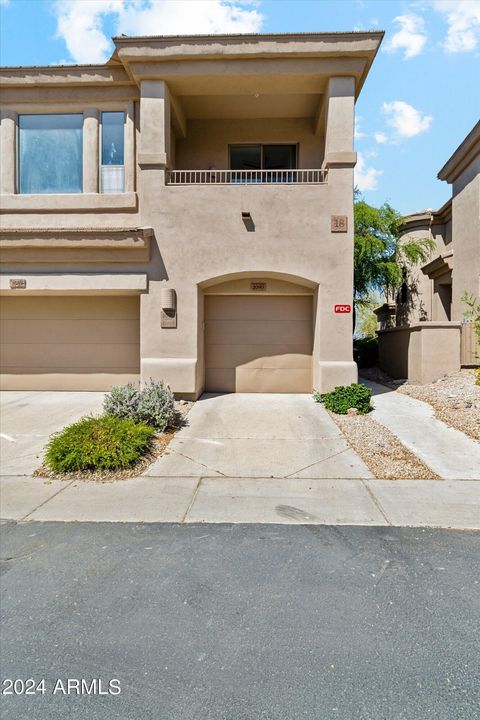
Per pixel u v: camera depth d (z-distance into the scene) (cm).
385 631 294
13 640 290
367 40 969
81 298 1144
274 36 980
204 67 1007
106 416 745
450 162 1453
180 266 1023
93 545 418
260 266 1014
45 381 1149
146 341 1028
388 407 957
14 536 438
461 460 646
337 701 239
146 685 252
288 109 1193
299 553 399
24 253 1035
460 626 299
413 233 1912
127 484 577
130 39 980
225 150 1251
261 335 1132
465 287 1398
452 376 1138
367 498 521
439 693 244
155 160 1022
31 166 1124
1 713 236
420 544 414
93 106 1094
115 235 1002
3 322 1152
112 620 309
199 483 577
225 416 896
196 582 354
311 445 723
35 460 673
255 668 263
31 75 1074
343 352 1013
